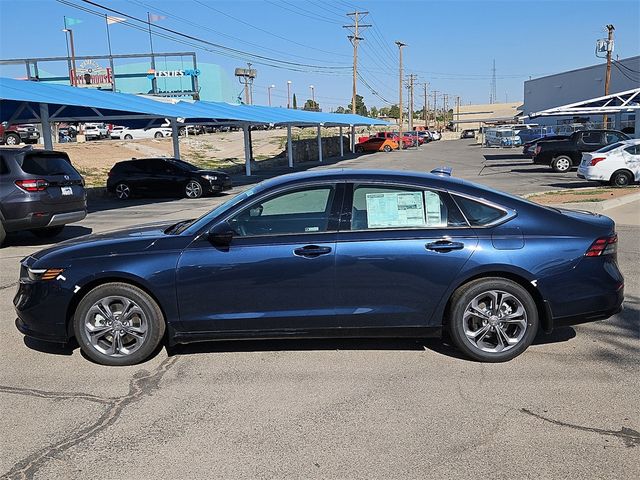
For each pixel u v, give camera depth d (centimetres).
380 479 320
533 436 361
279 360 488
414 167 3238
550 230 469
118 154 3538
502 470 326
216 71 8138
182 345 526
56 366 488
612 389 424
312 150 4769
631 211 1317
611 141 2498
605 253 472
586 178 1847
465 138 9062
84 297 477
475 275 464
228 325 473
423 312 468
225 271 464
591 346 509
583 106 2980
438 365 472
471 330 475
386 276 462
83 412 405
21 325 498
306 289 465
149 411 405
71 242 519
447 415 390
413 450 348
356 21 5741
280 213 480
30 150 1020
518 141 4891
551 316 467
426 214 472
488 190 485
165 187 2044
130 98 2247
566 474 321
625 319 582
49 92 1656
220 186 2062
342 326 472
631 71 4594
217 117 2358
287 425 381
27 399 426
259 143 5484
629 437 358
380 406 404
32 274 484
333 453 347
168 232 509
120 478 327
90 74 5381
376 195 476
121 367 482
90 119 2092
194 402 416
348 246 462
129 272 466
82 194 1103
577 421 379
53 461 344
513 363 473
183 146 4500
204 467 336
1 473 333
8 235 1209
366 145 5584
